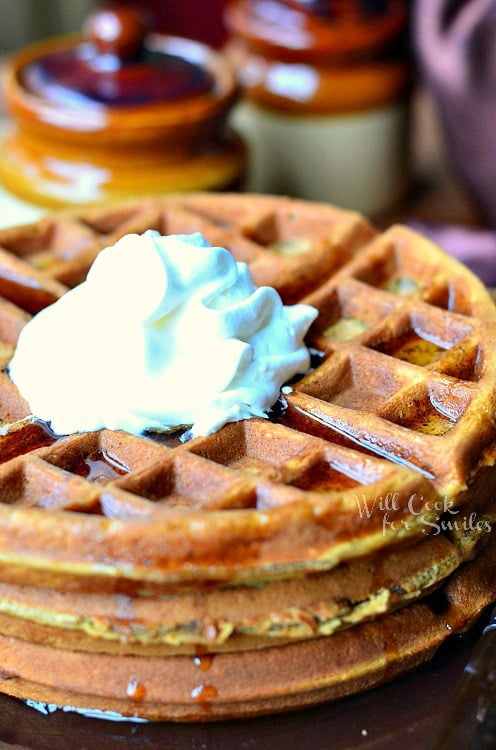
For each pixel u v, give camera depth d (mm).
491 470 693
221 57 949
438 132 985
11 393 708
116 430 694
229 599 660
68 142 898
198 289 699
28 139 917
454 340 731
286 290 758
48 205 916
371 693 680
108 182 903
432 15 928
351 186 994
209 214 806
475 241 911
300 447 685
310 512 654
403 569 673
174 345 698
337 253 773
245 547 649
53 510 657
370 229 786
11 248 778
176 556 641
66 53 928
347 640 673
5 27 1180
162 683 666
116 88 896
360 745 667
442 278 756
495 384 699
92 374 696
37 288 753
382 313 747
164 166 906
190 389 694
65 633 666
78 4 1185
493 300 755
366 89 961
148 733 670
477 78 914
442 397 704
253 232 787
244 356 694
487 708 659
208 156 918
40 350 705
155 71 907
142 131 887
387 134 984
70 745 667
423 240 773
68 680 668
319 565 654
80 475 687
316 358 729
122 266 697
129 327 693
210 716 670
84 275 763
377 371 716
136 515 657
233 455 692
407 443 684
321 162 985
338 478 676
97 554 643
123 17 907
